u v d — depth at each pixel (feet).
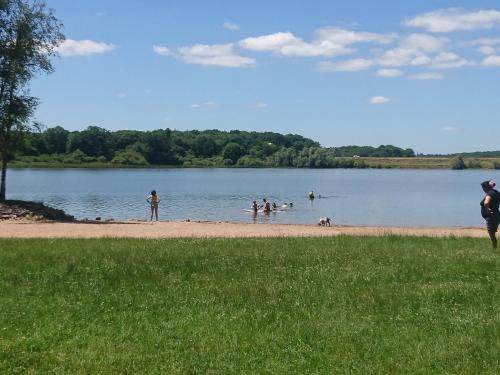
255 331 32.45
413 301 38.63
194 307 37.29
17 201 114.73
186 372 26.37
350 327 33.01
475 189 319.06
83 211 172.45
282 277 45.88
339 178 466.70
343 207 196.95
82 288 42.09
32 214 107.04
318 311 36.47
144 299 39.19
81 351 28.91
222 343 30.27
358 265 50.37
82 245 60.64
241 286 42.34
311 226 106.83
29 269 47.37
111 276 45.65
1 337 30.89
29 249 56.90
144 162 604.08
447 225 144.56
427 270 48.44
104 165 577.43
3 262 49.67
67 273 46.47
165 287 42.55
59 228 92.32
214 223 110.52
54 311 36.14
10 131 115.85
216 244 62.23
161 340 30.73
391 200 231.91
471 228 108.58
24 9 112.98
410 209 191.11
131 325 33.45
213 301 38.60
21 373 26.18
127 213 166.91
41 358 27.89
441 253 56.59
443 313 35.99
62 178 392.88
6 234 81.30
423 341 30.63
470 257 53.57
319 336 31.50
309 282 44.01
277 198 236.02
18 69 111.34
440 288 41.34
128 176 435.94
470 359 27.99
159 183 344.08
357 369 26.78
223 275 46.57
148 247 58.90
